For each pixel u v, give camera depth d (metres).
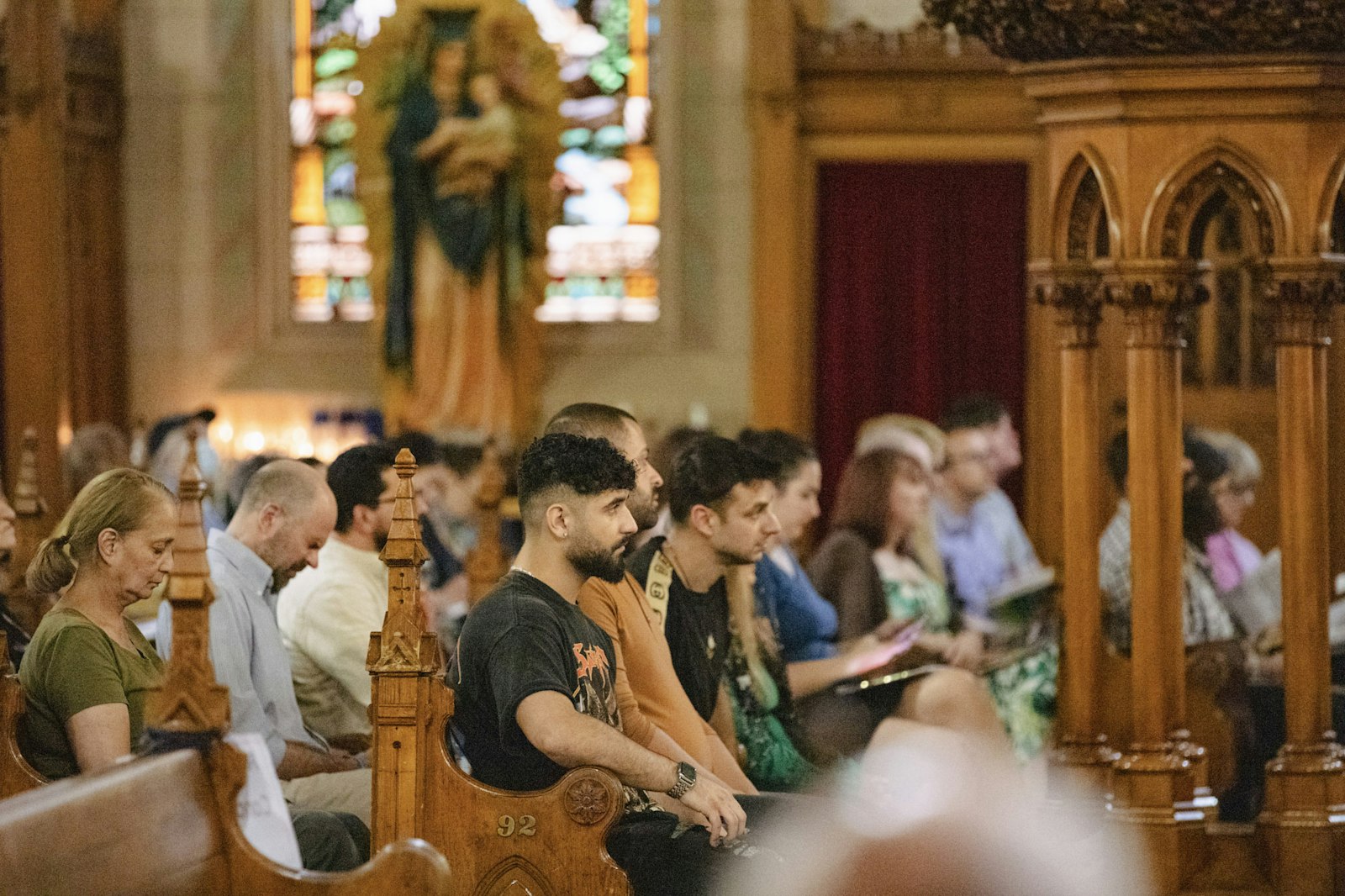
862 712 7.44
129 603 5.94
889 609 8.68
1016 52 6.45
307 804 6.61
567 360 17.11
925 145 15.73
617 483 5.60
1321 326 6.23
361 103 16.17
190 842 4.29
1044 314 15.55
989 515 10.77
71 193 16.58
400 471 5.37
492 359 16.22
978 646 7.70
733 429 16.98
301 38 17.47
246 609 6.48
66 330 16.17
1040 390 15.55
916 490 8.78
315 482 6.65
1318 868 6.11
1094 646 6.70
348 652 7.16
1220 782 7.63
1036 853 4.98
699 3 16.94
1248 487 9.69
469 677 5.52
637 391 17.06
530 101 16.20
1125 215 6.22
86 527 5.84
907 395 15.83
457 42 16.06
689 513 6.63
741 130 16.94
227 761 4.42
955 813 5.10
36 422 15.89
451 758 5.36
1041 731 7.66
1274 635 8.46
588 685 5.57
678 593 6.65
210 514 9.22
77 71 16.66
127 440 17.36
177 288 17.44
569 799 5.26
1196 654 7.72
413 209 16.14
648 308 17.22
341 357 17.36
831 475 15.95
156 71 17.39
